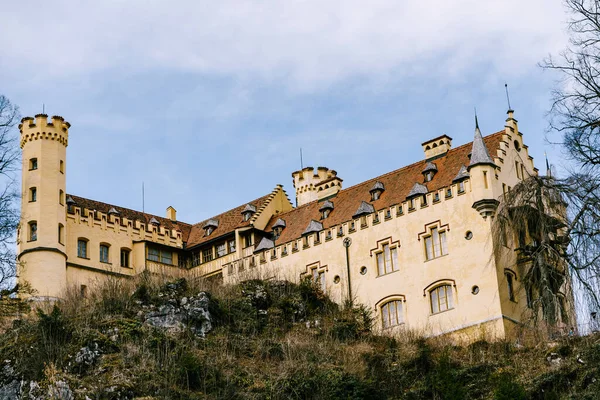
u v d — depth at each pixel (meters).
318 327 69.69
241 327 67.88
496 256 67.75
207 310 67.25
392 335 69.31
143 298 67.75
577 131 50.09
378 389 60.09
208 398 57.09
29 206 81.38
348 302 73.94
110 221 86.19
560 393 56.00
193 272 78.50
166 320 66.12
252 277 76.75
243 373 60.56
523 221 62.47
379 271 74.25
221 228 89.75
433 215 72.25
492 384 58.22
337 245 77.00
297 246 79.38
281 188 91.06
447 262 70.50
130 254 87.00
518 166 74.56
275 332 68.25
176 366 59.41
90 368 59.12
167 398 56.03
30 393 57.12
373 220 75.56
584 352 57.56
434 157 78.12
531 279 61.94
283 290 73.38
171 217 96.12
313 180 92.19
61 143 84.44
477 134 72.06
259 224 86.56
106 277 83.62
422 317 70.62
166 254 89.00
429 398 59.22
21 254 80.06
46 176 82.25
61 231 81.69
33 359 59.50
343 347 65.50
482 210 69.38
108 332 62.50
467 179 71.12
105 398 55.75
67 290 73.19
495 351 63.03
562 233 59.09
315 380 59.62
